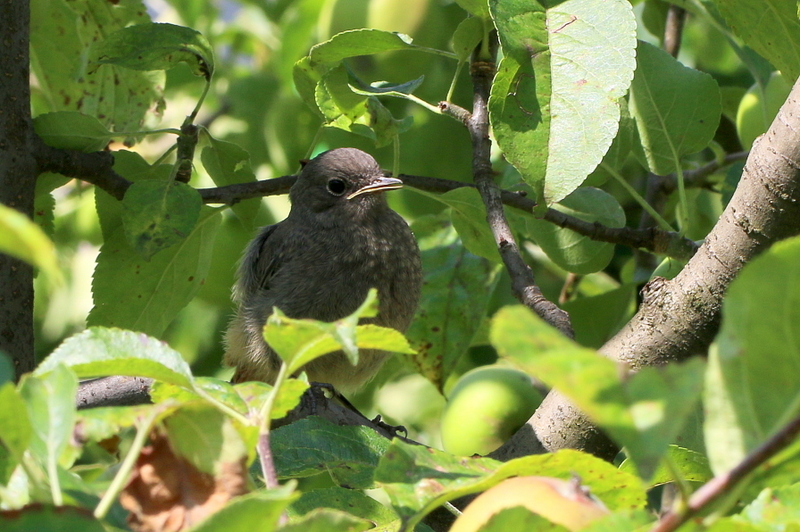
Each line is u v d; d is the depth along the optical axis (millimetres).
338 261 11156
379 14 11031
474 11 8320
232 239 12148
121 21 10391
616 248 13117
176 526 3760
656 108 8828
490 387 8555
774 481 4156
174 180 8516
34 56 10414
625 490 4371
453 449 8547
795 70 8031
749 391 3178
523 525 3492
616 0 7168
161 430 3898
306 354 3789
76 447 3836
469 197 9078
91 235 13102
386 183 9672
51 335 13461
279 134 12359
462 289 10656
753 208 7117
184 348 13359
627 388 2918
